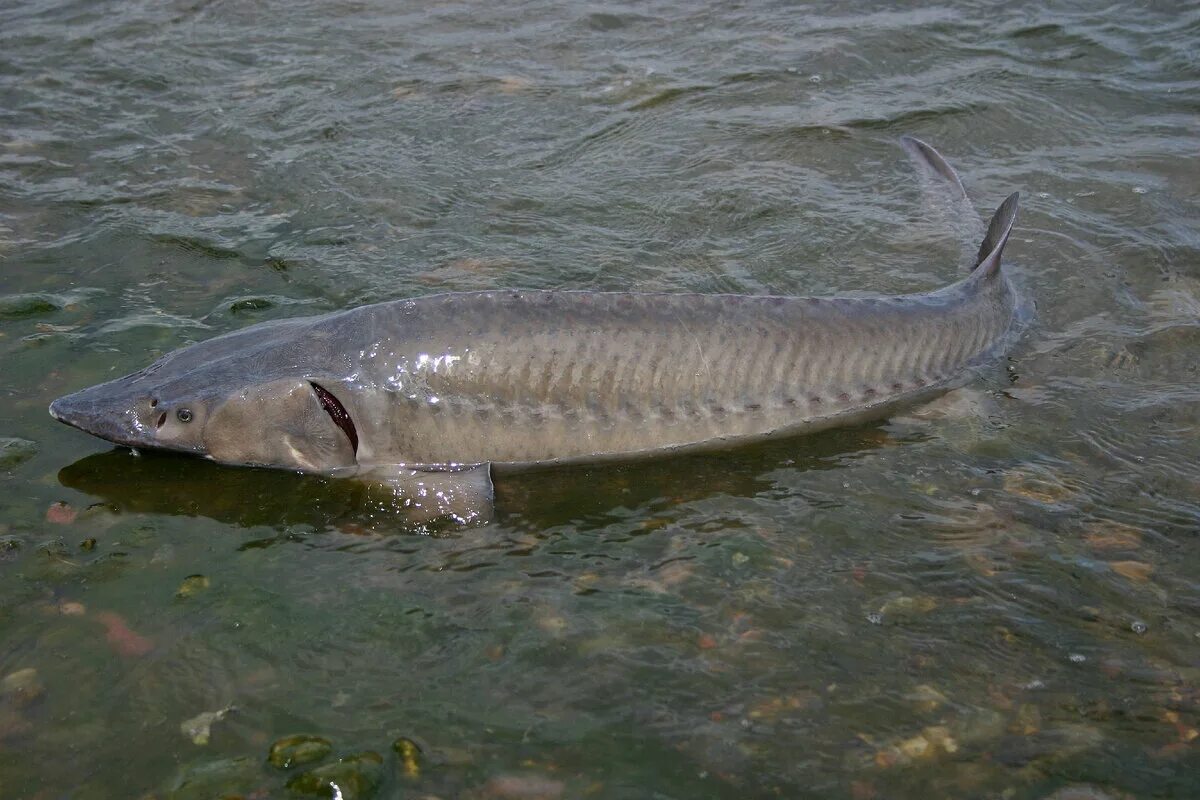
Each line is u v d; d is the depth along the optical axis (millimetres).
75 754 1950
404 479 2354
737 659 2064
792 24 3938
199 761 1941
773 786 1920
